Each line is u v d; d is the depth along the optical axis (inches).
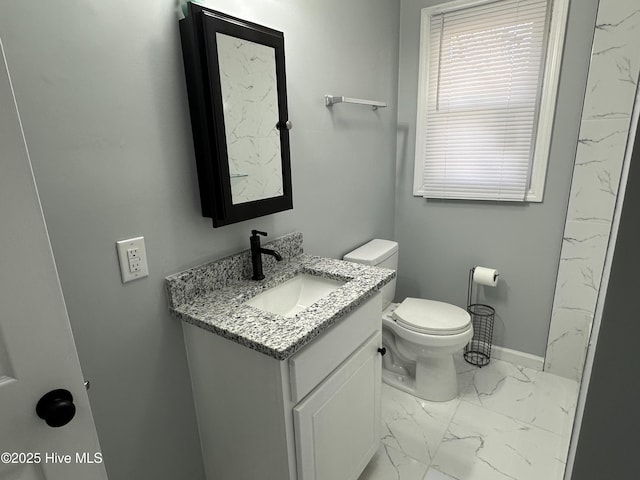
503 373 86.7
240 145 51.0
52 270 26.4
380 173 90.7
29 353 26.1
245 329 41.4
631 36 63.7
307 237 70.2
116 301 41.8
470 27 80.4
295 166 64.9
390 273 56.7
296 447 43.3
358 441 55.5
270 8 55.4
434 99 88.3
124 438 44.9
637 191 14.0
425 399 78.2
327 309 45.4
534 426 70.3
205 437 53.1
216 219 48.6
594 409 17.1
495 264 88.9
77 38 35.5
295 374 40.4
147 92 41.9
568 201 75.9
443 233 94.4
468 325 73.2
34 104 33.3
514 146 80.7
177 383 50.0
